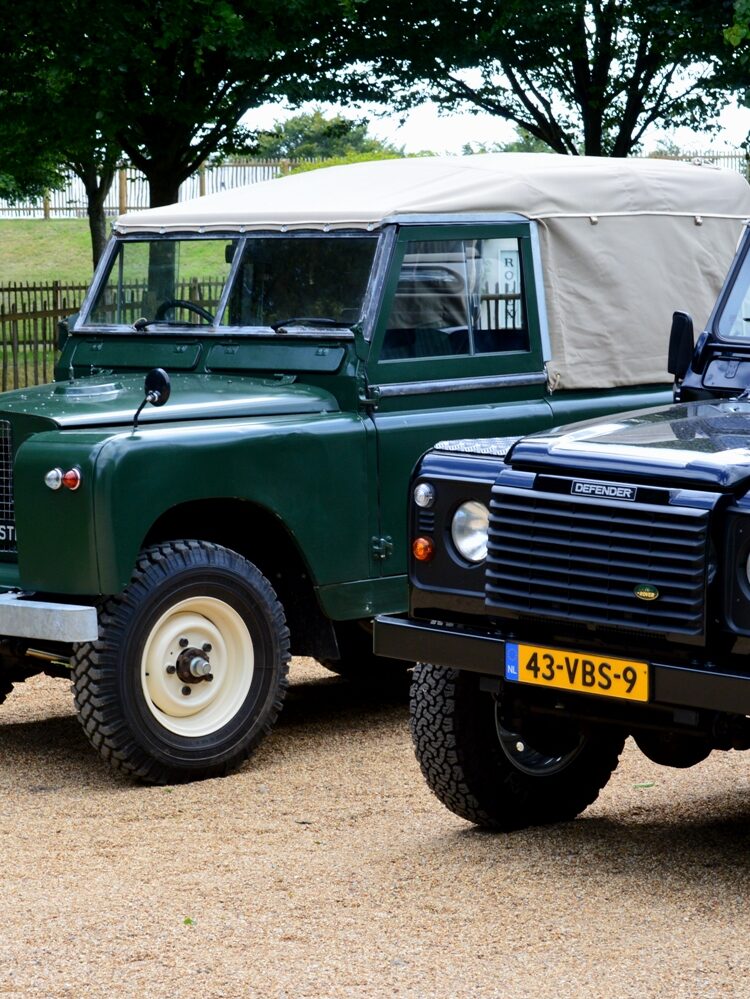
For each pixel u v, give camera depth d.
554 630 5.25
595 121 19.09
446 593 5.52
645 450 5.09
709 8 16.91
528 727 5.83
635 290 8.59
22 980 4.51
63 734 8.06
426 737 5.90
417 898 5.22
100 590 6.79
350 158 30.98
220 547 7.25
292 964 4.59
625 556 4.93
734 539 4.76
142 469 6.84
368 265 7.71
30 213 43.22
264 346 7.98
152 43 15.96
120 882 5.50
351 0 15.88
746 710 4.70
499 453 5.48
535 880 5.39
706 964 4.52
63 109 16.75
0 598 7.04
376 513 7.69
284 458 7.33
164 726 6.99
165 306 8.48
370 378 7.63
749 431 5.33
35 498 6.94
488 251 8.04
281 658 7.39
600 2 18.16
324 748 7.65
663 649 4.97
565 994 4.30
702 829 5.99
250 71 17.28
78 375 8.71
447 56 18.08
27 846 6.03
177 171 18.11
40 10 15.45
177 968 4.57
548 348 8.25
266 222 8.12
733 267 6.65
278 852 5.86
